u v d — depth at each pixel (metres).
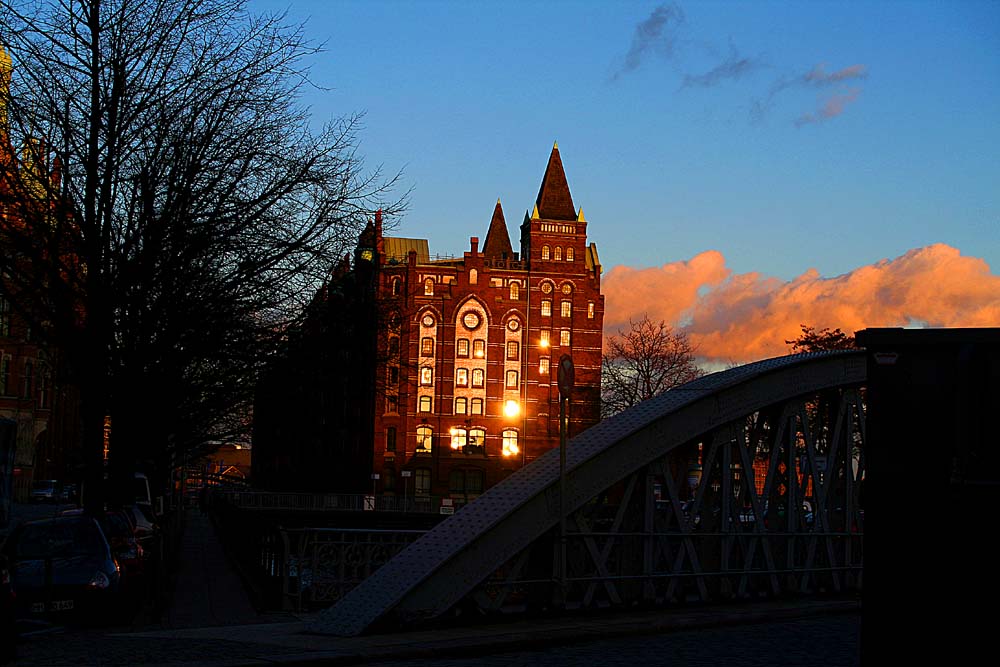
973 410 7.80
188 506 109.56
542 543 16.64
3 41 23.16
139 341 24.83
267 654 12.81
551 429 111.19
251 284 25.42
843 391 19.64
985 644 7.88
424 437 109.00
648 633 15.55
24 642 14.46
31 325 24.03
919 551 8.13
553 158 116.00
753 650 13.88
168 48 24.53
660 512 21.78
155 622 17.84
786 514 18.89
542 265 112.44
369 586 15.30
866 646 8.27
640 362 82.44
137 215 24.47
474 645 13.62
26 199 23.16
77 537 17.72
